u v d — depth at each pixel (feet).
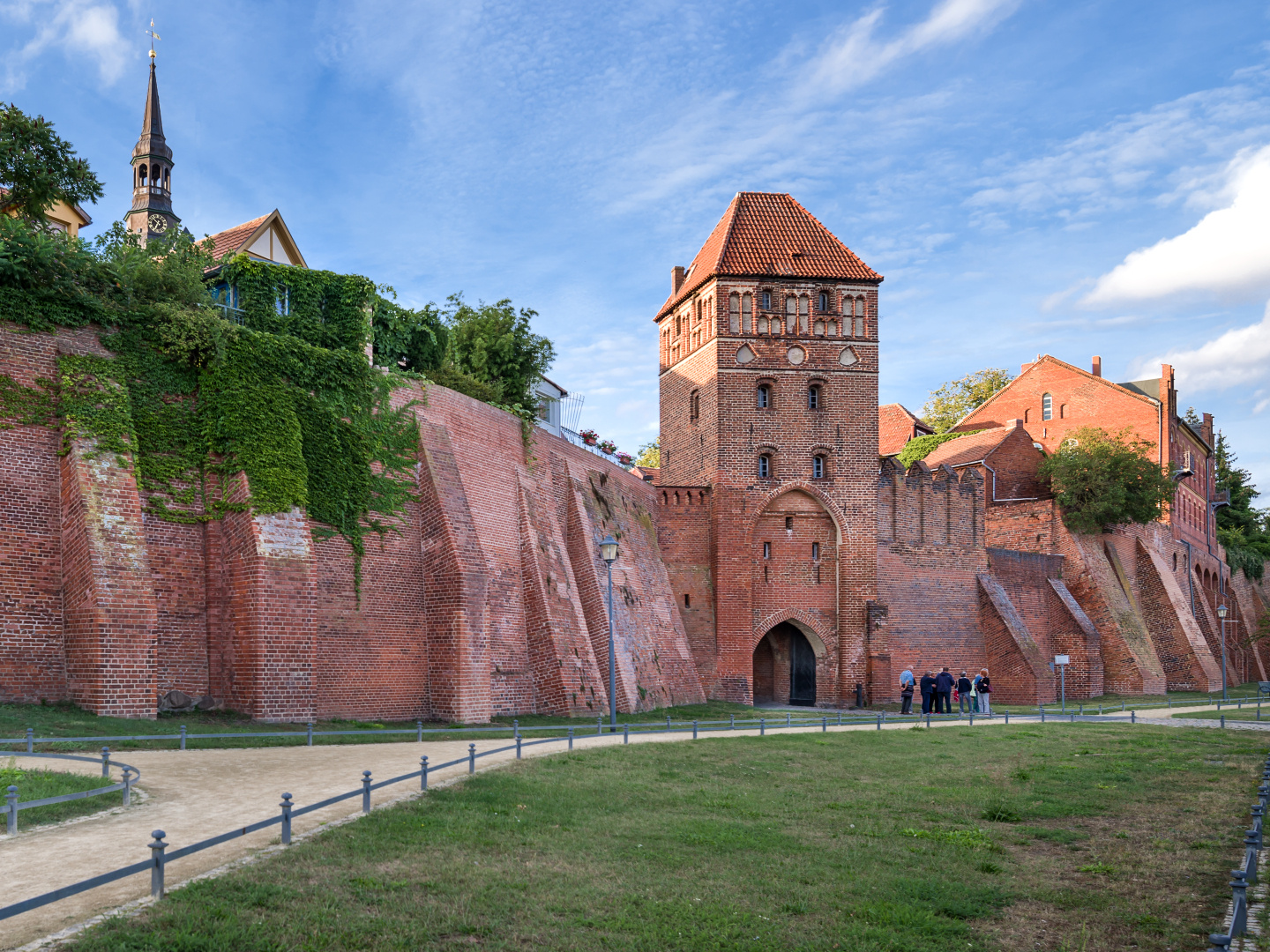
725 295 161.07
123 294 80.18
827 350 162.71
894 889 37.70
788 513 162.50
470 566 100.22
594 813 48.24
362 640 91.66
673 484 170.50
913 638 170.19
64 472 72.28
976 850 45.32
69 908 27.99
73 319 75.51
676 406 174.60
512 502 117.60
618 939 30.07
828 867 40.60
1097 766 73.97
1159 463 232.94
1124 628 200.13
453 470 104.32
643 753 71.31
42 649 69.46
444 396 108.27
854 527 161.38
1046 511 204.74
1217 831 50.80
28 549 69.92
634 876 37.09
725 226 168.86
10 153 75.46
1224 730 104.78
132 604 70.54
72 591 70.44
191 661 78.28
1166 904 37.14
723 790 58.65
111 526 71.31
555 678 112.47
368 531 93.91
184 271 84.53
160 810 41.19
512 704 108.68
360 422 94.89
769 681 164.96
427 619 98.99
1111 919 35.32
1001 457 216.54
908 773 69.62
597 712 116.57
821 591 161.99
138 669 70.23
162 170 174.70
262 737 67.10
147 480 77.56
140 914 27.40
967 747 85.35
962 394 314.35
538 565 116.47
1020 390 258.16
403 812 43.37
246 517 79.15
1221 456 359.46
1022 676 169.37
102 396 74.84
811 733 94.53
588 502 136.05
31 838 35.60
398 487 98.58
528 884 34.68
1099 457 200.85
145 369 79.25
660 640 144.15
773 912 33.99
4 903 27.78
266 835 37.76
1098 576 201.36
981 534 178.50
